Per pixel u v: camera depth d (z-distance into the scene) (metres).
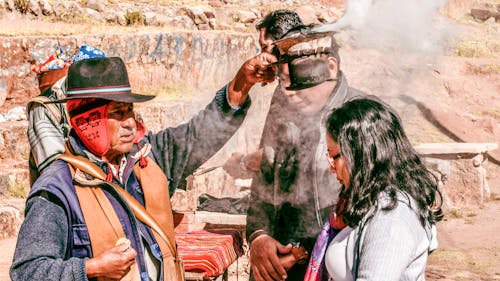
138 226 2.16
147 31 14.72
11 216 7.89
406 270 1.99
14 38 11.66
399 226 1.94
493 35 15.66
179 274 2.29
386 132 2.05
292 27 3.05
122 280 2.07
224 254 3.13
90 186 2.12
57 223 2.04
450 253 6.29
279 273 2.80
